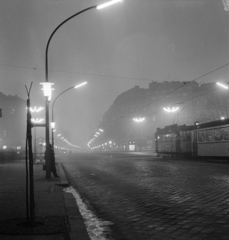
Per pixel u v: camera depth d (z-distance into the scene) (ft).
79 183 54.29
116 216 27.48
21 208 28.99
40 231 20.74
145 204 32.24
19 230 21.01
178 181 51.19
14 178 58.18
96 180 57.88
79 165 106.73
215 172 64.69
